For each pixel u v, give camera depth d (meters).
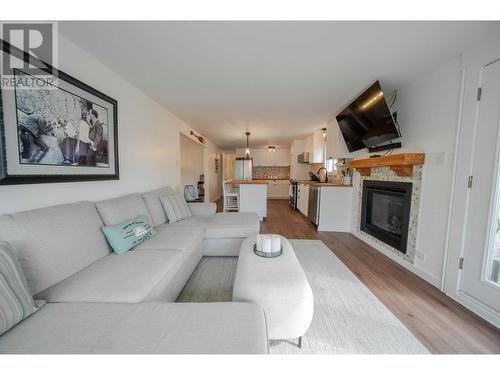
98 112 1.94
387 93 2.80
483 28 1.49
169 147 3.71
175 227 2.44
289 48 1.79
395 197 2.74
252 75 2.31
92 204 1.71
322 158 5.19
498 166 1.54
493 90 1.57
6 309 0.83
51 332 0.85
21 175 1.26
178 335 0.84
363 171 3.37
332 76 2.31
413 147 2.39
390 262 2.55
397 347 1.28
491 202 1.58
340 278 2.12
